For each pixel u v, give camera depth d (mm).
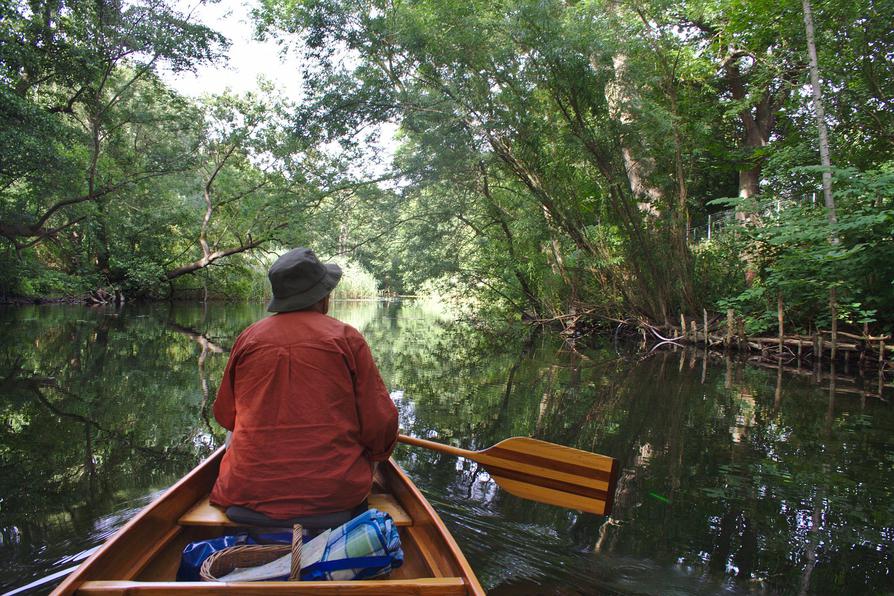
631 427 5617
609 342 14305
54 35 15914
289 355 2232
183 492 2486
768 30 13867
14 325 14523
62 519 3260
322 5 12555
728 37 14875
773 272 11125
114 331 14039
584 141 12039
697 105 13984
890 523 3395
